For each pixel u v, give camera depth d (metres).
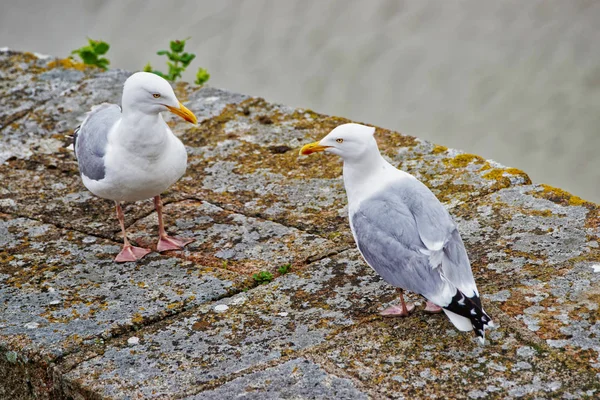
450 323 8.70
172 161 10.21
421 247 8.31
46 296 9.71
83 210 11.73
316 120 13.80
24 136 13.70
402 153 12.52
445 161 12.16
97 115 10.69
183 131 13.64
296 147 13.05
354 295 9.38
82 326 9.09
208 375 8.20
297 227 11.02
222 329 8.97
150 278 10.04
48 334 8.95
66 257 10.58
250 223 11.19
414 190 8.77
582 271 9.28
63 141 13.55
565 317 8.59
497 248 9.94
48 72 15.66
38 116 14.26
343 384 7.92
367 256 8.74
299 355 8.40
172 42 16.41
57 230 11.23
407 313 8.88
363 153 8.95
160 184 10.25
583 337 8.29
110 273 10.19
